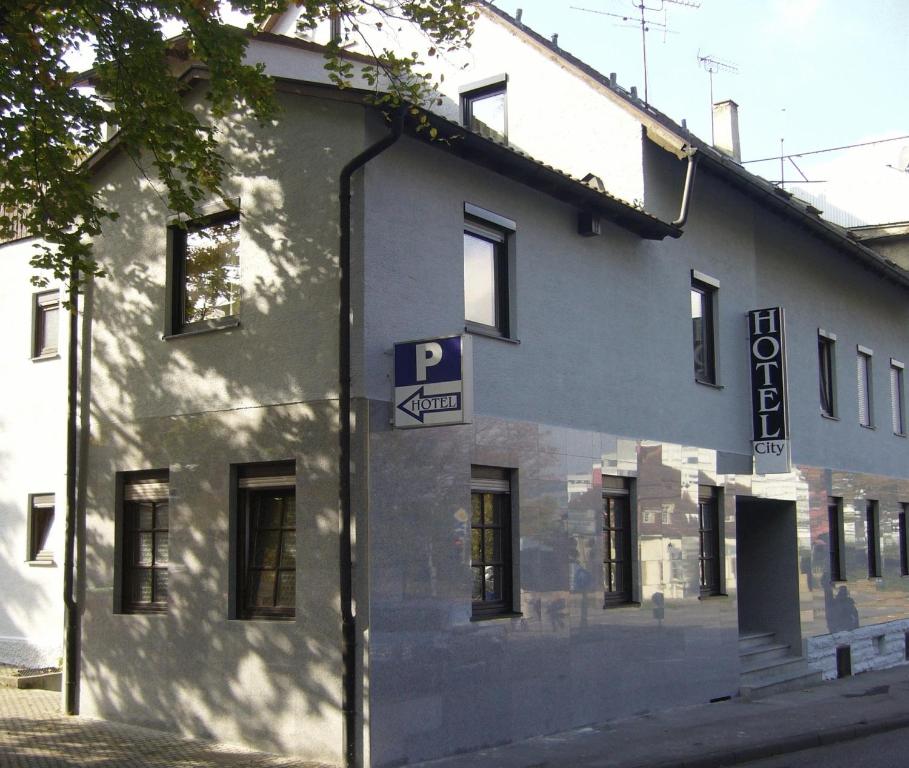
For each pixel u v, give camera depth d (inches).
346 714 371.9
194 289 449.4
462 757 402.3
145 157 465.1
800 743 467.5
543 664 456.4
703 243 629.6
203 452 428.5
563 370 491.2
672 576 562.3
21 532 583.8
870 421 874.1
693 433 597.9
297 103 415.2
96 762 375.2
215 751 394.0
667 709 544.4
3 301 608.1
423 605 396.2
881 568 853.8
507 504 453.1
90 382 473.7
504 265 467.2
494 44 647.8
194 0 414.6
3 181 423.2
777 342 652.7
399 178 408.2
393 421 388.5
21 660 572.7
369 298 388.8
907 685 687.1
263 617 408.2
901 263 1019.3
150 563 451.8
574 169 603.2
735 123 890.7
